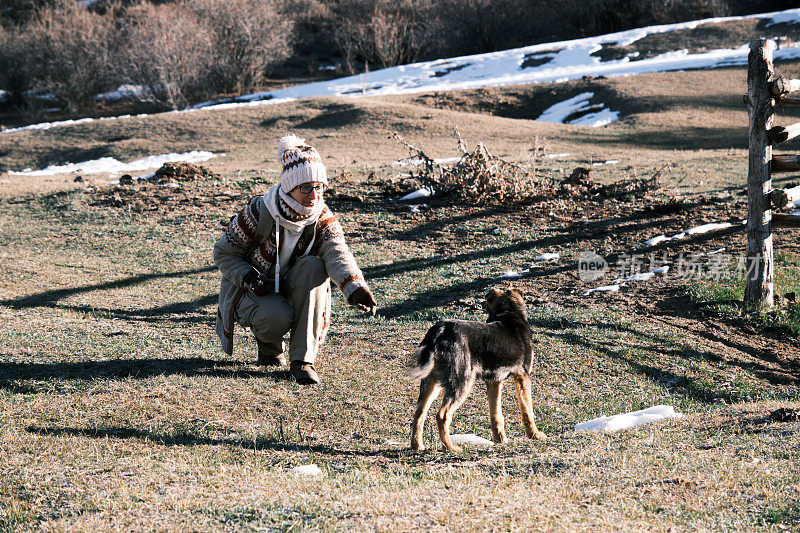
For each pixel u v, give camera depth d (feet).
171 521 10.71
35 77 199.31
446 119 107.45
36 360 21.85
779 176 58.54
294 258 20.76
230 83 193.77
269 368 21.97
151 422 17.03
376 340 25.52
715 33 168.04
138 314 30.71
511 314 17.31
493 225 46.26
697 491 11.41
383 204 52.29
